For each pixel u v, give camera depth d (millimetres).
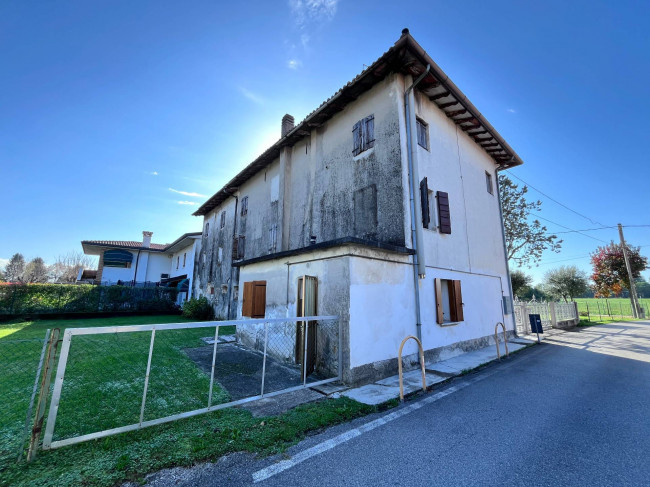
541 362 7438
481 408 4336
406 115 7855
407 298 6820
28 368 5703
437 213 8562
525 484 2551
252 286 8383
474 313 9414
